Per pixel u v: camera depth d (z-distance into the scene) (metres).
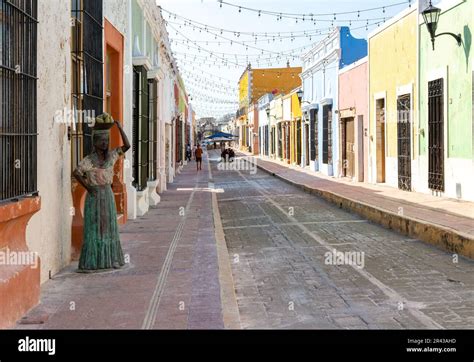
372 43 21.33
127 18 12.97
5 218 4.92
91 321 5.45
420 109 16.80
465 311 6.15
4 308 5.03
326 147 29.77
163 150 22.44
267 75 71.31
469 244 8.87
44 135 6.85
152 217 13.76
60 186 7.57
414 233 10.94
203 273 7.51
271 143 53.88
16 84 5.47
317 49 31.55
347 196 16.48
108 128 7.55
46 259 7.02
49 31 6.91
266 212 15.74
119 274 7.42
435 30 14.92
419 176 16.94
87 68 8.66
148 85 16.72
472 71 13.54
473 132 13.62
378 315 6.07
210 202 17.67
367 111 22.11
